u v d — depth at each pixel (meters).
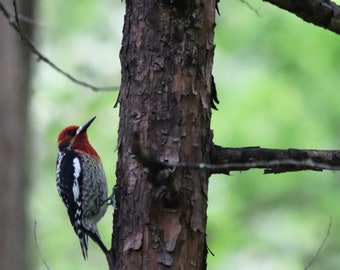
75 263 16.69
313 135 14.00
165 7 6.70
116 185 6.80
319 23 7.46
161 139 6.60
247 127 14.06
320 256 14.59
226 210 14.92
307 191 14.69
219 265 14.57
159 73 6.68
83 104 17.58
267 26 15.30
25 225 14.41
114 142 17.31
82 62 18.22
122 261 6.58
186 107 6.64
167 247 6.45
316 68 14.52
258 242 14.68
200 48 6.73
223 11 15.80
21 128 14.34
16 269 14.14
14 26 7.59
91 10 18.47
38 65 15.42
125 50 6.86
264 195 14.85
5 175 14.20
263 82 14.55
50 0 18.39
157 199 6.48
